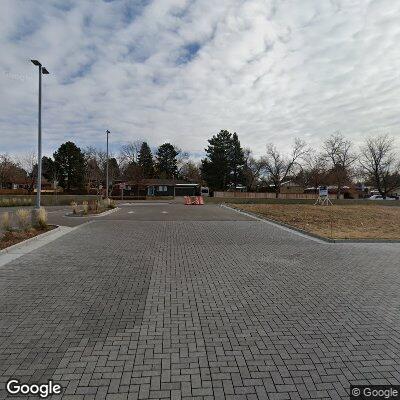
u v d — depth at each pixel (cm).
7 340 389
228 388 305
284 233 1320
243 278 666
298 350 376
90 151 6631
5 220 1191
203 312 484
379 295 573
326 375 328
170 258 832
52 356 354
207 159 6706
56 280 628
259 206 3169
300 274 706
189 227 1458
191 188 6400
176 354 362
